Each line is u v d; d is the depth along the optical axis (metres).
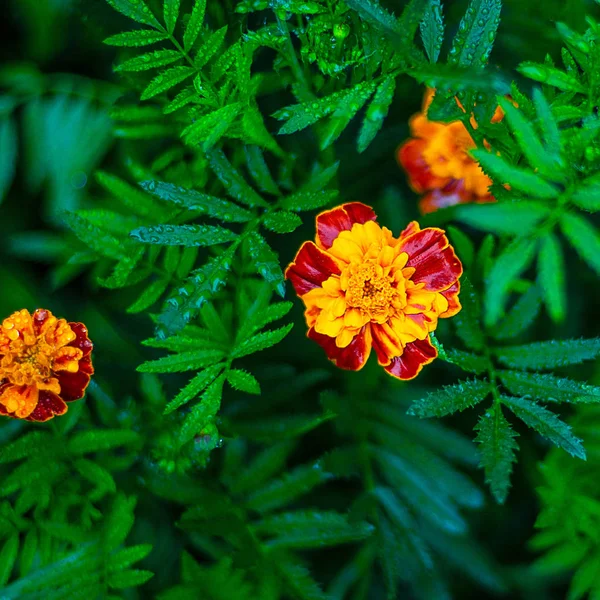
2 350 0.53
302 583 0.54
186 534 0.57
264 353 0.57
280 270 0.52
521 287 0.56
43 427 0.55
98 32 0.57
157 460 0.55
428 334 0.52
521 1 0.56
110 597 0.53
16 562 0.55
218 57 0.53
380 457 0.56
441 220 0.53
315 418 0.55
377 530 0.55
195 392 0.52
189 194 0.52
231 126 0.53
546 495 0.56
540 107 0.48
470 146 0.57
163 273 0.54
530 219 0.47
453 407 0.52
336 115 0.50
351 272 0.51
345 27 0.52
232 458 0.56
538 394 0.52
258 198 0.53
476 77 0.50
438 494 0.55
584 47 0.51
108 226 0.54
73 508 0.55
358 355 0.52
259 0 0.51
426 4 0.50
